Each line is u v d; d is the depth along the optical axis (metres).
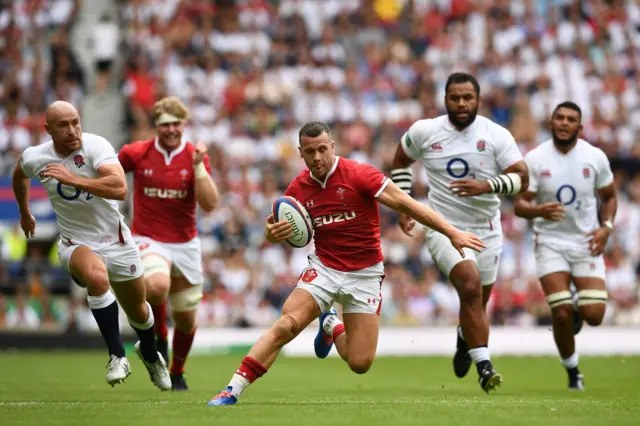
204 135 76.75
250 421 21.53
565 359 37.72
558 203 36.06
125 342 59.00
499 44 87.88
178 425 20.88
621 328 61.38
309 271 27.27
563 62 86.31
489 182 32.59
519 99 83.12
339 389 37.59
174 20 84.12
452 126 33.91
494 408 24.89
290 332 26.39
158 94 78.06
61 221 29.39
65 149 28.38
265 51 84.31
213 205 35.31
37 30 82.44
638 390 36.56
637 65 88.12
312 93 81.19
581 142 38.12
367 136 78.94
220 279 65.25
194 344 60.22
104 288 28.64
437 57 86.62
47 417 22.72
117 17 84.25
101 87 79.12
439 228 26.12
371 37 89.12
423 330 61.78
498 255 34.53
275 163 76.25
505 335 60.75
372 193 26.62
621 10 91.56
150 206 35.66
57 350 59.50
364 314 27.44
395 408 24.95
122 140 76.50
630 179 79.00
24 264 60.59
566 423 21.58
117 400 30.00
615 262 69.31
